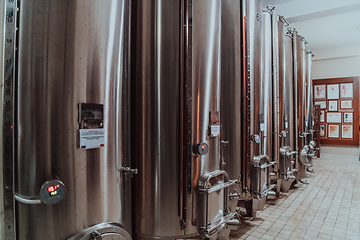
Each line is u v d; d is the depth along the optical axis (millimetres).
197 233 2152
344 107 8859
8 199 1166
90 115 1387
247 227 2918
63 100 1295
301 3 5457
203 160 2084
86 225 1392
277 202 3875
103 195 1477
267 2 5352
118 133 1604
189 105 2033
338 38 7594
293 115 4609
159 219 2107
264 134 3303
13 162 1180
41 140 1249
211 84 2156
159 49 2074
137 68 2121
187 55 2037
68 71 1306
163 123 2074
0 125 1143
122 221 1659
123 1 1628
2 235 1151
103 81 1462
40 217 1267
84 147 1357
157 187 2090
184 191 2092
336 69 8914
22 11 1224
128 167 1665
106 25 1468
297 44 4918
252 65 2996
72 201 1333
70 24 1306
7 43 1165
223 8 2787
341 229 2879
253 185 2982
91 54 1390
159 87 2074
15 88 1222
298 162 4879
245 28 2910
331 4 5145
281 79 4113
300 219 3176
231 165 2820
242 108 2916
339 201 3928
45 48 1249
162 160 2078
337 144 9062
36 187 1248
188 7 2033
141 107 2104
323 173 5977
